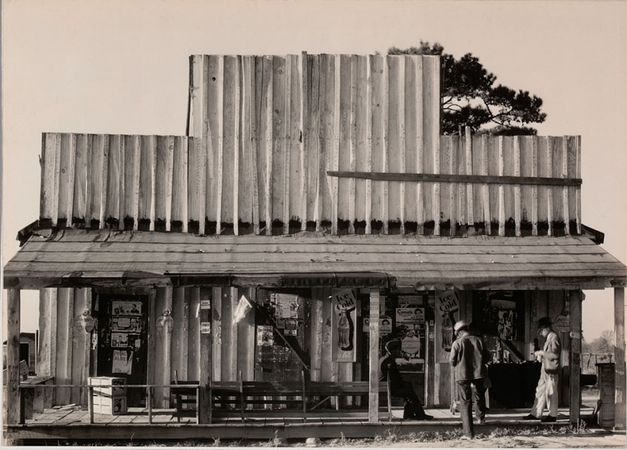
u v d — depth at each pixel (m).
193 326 20.06
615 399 18.03
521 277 18.23
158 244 19.23
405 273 18.09
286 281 17.64
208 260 18.48
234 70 20.33
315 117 20.33
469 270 18.50
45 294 20.14
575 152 20.94
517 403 19.89
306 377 19.95
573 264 18.98
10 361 17.06
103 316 20.12
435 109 20.66
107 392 18.61
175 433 17.12
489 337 20.53
